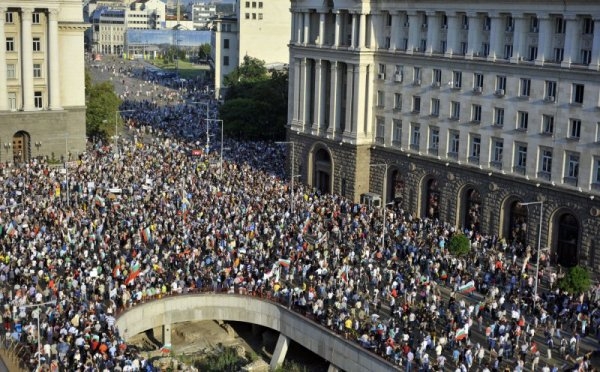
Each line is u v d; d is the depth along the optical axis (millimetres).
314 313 80938
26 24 141250
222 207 109500
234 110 174125
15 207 105062
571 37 93938
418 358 70625
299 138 135625
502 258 94625
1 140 142375
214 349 86562
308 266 89438
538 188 99062
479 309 79625
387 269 89812
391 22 119938
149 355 81625
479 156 107562
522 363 67625
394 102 120375
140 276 85062
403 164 119500
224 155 150375
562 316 77812
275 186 125250
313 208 113688
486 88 105500
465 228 110625
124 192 114750
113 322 74062
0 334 73062
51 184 117812
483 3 104125
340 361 76750
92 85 170000
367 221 108000
